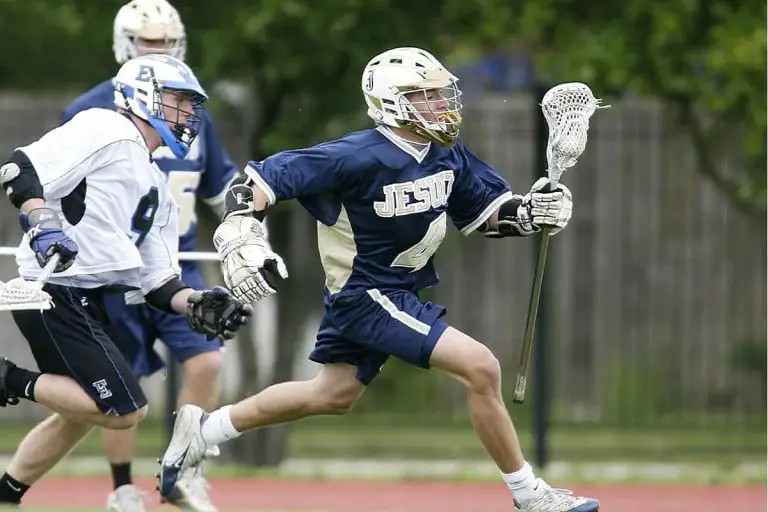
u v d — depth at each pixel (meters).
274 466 44.12
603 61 39.59
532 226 23.94
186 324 29.17
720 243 49.28
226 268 22.03
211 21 40.38
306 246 48.25
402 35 41.00
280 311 45.81
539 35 42.34
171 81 23.91
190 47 40.59
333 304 23.47
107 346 24.02
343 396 24.36
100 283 23.92
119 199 23.62
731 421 47.53
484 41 43.38
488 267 51.00
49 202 23.30
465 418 48.62
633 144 48.91
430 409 51.25
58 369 23.95
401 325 22.89
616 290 49.91
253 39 39.69
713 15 40.69
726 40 39.53
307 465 44.34
